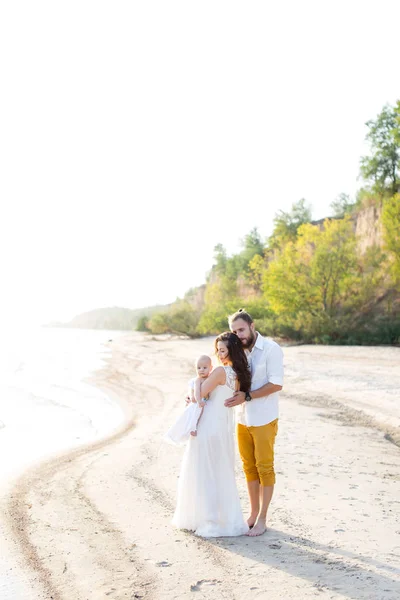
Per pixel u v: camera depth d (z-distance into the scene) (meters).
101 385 21.98
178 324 66.25
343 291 39.00
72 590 4.16
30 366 31.75
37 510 6.29
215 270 106.81
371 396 14.62
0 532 5.51
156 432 11.72
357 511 6.03
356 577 4.27
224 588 4.12
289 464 8.27
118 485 7.34
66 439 11.58
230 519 5.31
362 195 58.03
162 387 20.75
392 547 4.93
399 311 36.81
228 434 5.42
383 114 48.62
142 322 115.06
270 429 5.32
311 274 38.91
